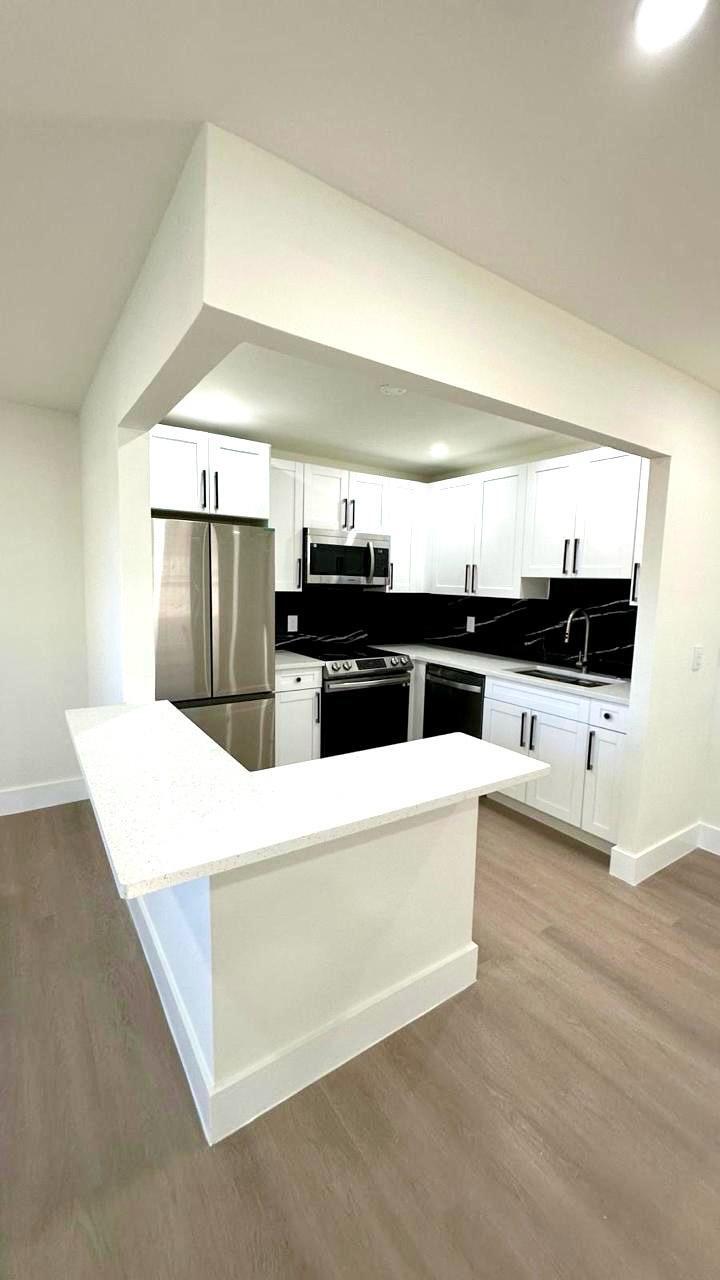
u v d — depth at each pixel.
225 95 1.04
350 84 1.02
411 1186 1.32
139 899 2.15
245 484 3.29
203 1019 1.45
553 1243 1.21
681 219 1.37
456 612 4.49
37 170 1.23
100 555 2.67
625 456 2.94
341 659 3.77
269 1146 1.40
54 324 2.01
